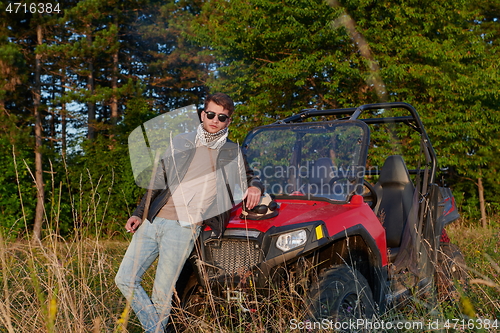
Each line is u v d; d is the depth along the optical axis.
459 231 7.80
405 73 12.55
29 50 19.75
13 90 16.95
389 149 10.65
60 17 18.52
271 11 13.84
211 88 15.80
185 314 3.27
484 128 14.21
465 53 13.47
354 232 3.18
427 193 4.32
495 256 5.07
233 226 3.13
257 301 2.98
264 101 13.86
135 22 24.69
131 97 19.84
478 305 3.48
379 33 12.84
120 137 15.41
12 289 3.05
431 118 13.21
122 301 3.05
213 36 15.80
